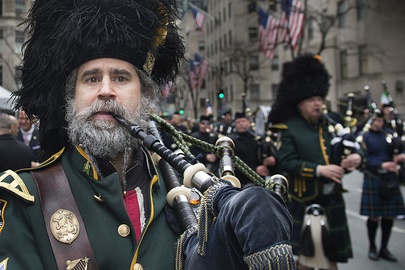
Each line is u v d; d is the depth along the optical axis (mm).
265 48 17812
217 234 1017
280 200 980
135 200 1380
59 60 1401
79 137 1356
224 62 34062
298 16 14469
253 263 902
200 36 40125
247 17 33125
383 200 5148
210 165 6109
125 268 1235
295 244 3598
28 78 1508
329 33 24359
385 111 7422
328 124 3830
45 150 1526
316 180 3596
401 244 5641
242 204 951
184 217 1295
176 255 1226
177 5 1617
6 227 1218
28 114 1551
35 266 1188
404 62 21922
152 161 1457
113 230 1265
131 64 1414
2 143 3633
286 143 3707
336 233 3598
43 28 1468
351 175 11578
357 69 22969
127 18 1418
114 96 1358
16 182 1256
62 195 1284
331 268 3555
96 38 1356
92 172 1318
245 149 5277
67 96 1432
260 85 34219
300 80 3721
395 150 5359
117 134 1347
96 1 1387
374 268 4820
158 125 1590
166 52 1648
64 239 1218
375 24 22062
